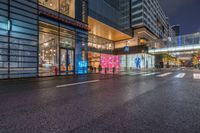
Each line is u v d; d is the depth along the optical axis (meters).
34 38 15.14
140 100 5.67
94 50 37.69
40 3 17.27
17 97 6.14
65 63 18.77
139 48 43.34
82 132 2.93
